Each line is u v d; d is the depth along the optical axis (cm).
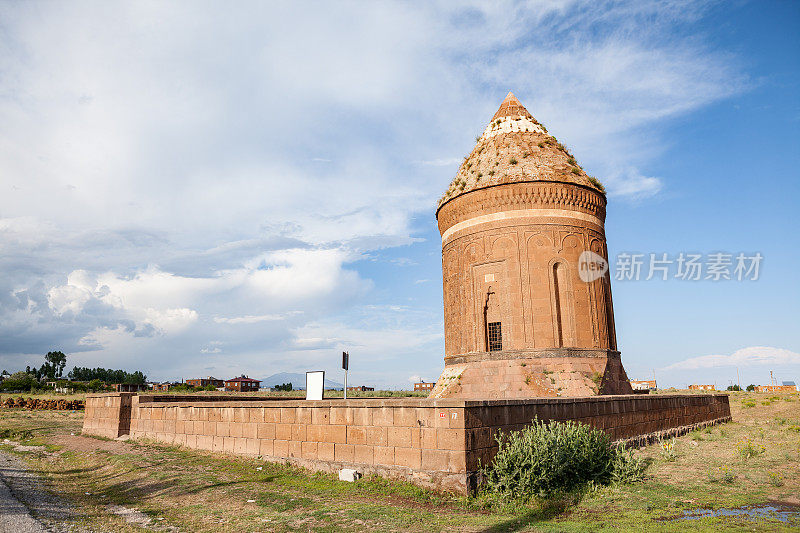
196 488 1358
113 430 2567
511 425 1351
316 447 1548
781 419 2836
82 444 2383
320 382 1950
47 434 2834
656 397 2205
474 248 2798
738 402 4356
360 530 949
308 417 1591
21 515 1115
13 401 5497
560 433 1312
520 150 2886
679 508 1064
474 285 2784
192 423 2108
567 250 2683
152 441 2280
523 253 2662
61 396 7975
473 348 2728
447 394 2688
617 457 1362
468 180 2931
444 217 3045
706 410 2727
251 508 1140
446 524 976
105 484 1539
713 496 1155
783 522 933
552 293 2611
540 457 1212
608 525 946
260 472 1561
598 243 2817
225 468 1644
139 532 999
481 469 1223
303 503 1164
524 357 2548
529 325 2584
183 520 1080
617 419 1869
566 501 1138
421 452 1267
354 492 1261
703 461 1584
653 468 1488
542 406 1484
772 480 1268
